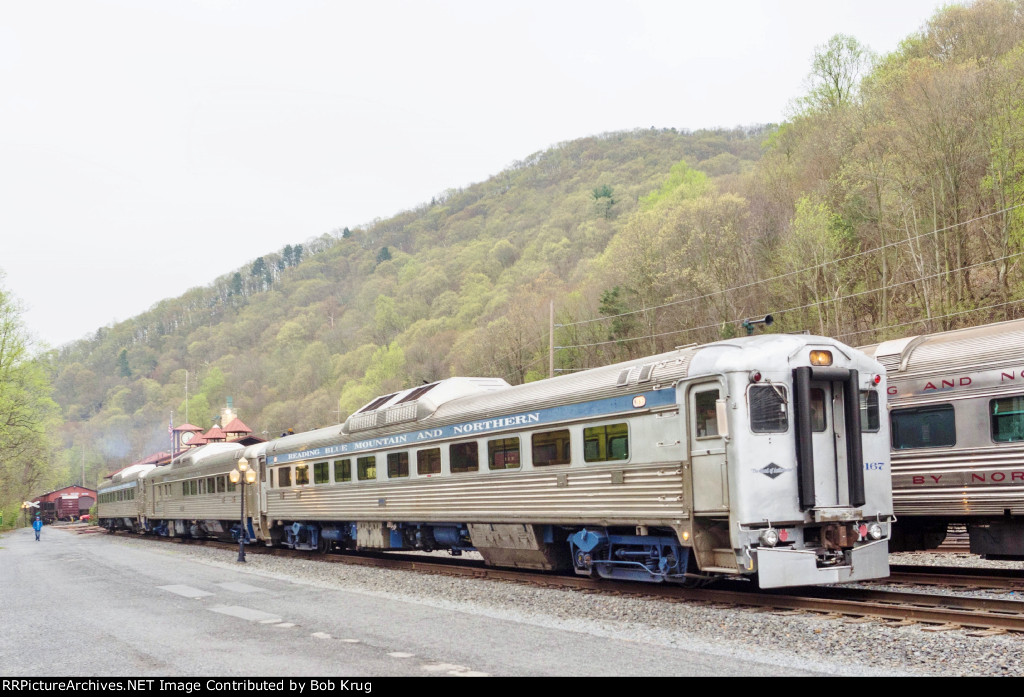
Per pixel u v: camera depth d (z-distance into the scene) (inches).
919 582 508.4
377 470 776.3
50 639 421.1
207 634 414.9
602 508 516.4
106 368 7608.3
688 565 491.2
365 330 4379.9
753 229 1710.1
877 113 1501.0
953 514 526.0
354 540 883.4
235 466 1124.5
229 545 1231.5
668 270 1707.7
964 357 526.9
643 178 5310.0
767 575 411.8
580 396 536.7
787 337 445.7
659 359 490.3
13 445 1950.1
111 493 2004.2
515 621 438.6
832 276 1450.5
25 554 1230.9
